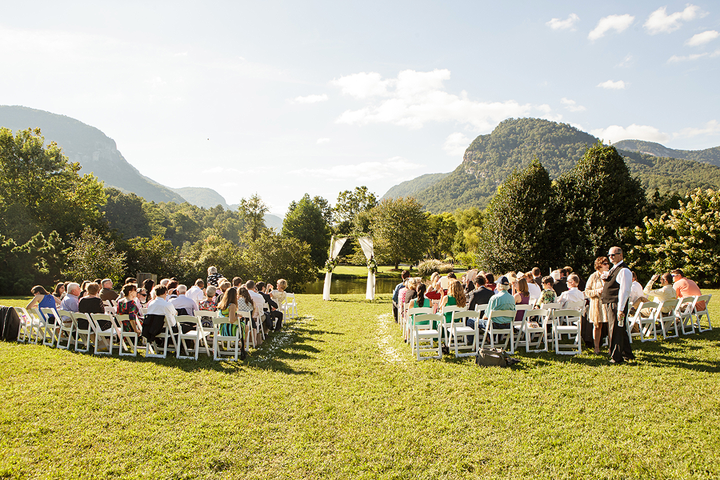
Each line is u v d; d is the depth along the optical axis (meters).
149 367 6.64
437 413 4.84
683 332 8.15
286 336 9.44
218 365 6.82
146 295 9.47
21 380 5.88
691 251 16.78
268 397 5.37
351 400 5.27
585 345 7.63
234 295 7.22
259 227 46.81
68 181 34.94
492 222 22.59
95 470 3.68
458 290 7.86
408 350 7.89
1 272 24.38
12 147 30.62
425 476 3.59
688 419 4.46
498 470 3.67
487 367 6.53
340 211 73.75
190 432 4.38
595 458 3.79
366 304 16.81
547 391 5.38
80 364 6.73
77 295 8.38
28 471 3.63
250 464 3.81
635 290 7.76
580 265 19.80
